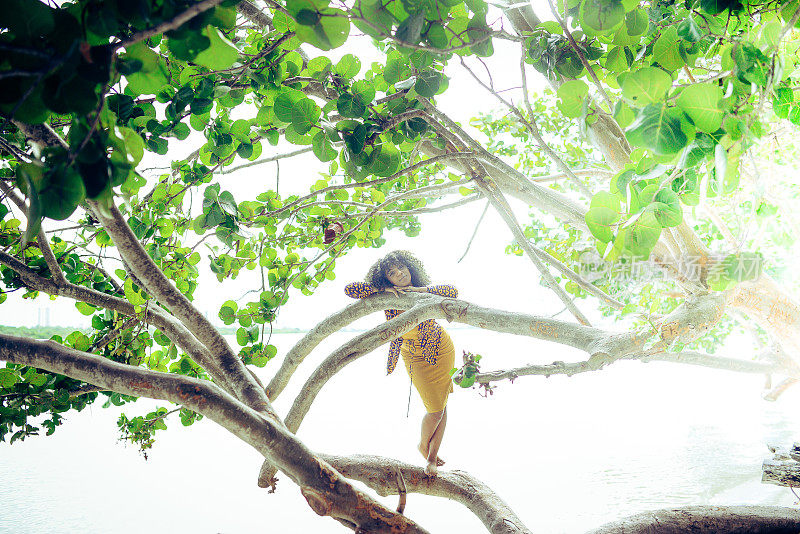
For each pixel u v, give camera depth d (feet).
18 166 4.28
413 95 9.01
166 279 8.31
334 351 11.93
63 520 25.73
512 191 11.96
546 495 26.84
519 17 9.55
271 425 7.88
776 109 6.65
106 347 12.95
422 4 5.94
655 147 5.68
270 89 8.71
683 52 6.92
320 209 15.72
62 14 3.93
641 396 58.08
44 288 10.13
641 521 9.18
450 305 11.33
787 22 5.66
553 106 20.29
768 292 11.08
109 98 7.39
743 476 26.89
